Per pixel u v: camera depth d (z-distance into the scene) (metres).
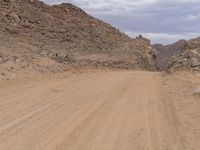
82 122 13.11
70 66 41.31
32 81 24.44
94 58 59.94
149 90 23.44
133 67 68.31
